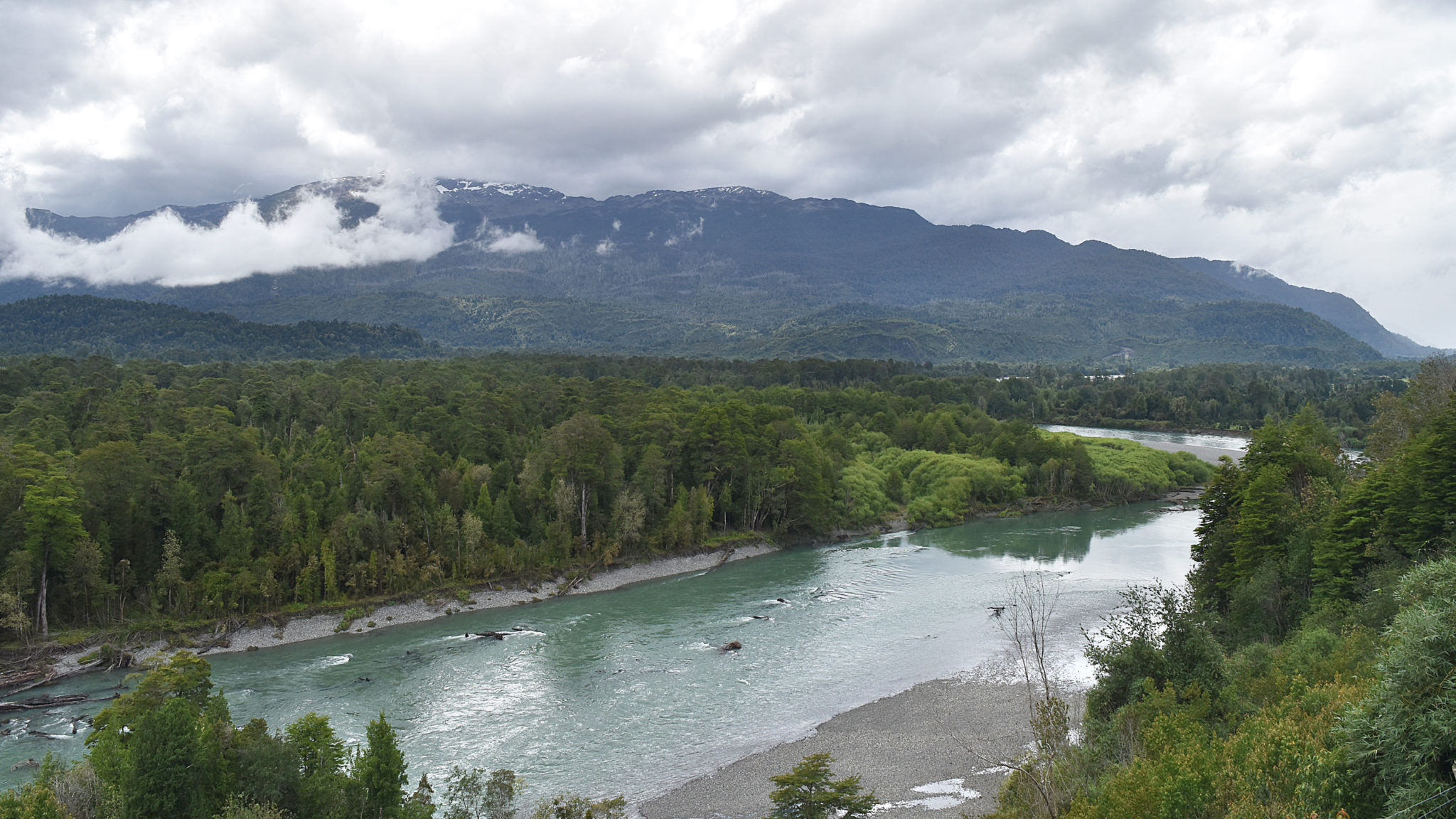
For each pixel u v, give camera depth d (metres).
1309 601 80.50
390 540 117.00
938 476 183.75
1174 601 63.31
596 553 133.50
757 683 86.31
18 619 92.50
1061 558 138.12
